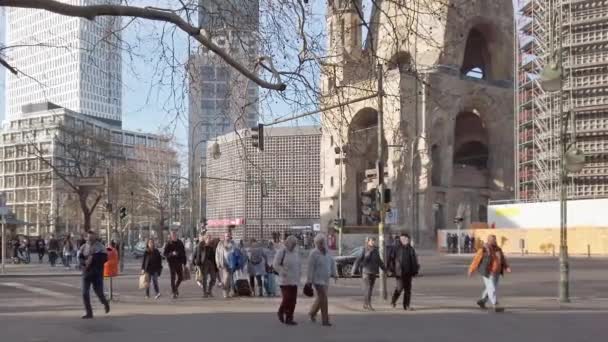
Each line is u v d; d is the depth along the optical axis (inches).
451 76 3216.0
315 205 3809.1
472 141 3804.1
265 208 3941.9
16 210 4552.2
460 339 502.0
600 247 2206.0
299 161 3752.5
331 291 979.3
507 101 3503.9
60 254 1972.2
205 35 365.4
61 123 2303.2
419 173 3065.9
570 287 1038.4
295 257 585.0
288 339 498.6
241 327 565.6
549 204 2375.7
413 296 889.5
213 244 885.8
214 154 1068.5
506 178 3484.3
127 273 1481.3
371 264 715.4
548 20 2422.5
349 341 490.3
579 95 2492.6
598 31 2456.9
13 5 283.1
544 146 2536.9
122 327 566.3
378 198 821.2
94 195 2933.1
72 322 600.7
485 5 3506.4
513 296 885.2
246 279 882.1
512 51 3609.7
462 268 1622.8
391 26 379.6
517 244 2442.2
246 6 369.1
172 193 3181.6
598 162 2476.6
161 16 310.5
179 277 865.5
